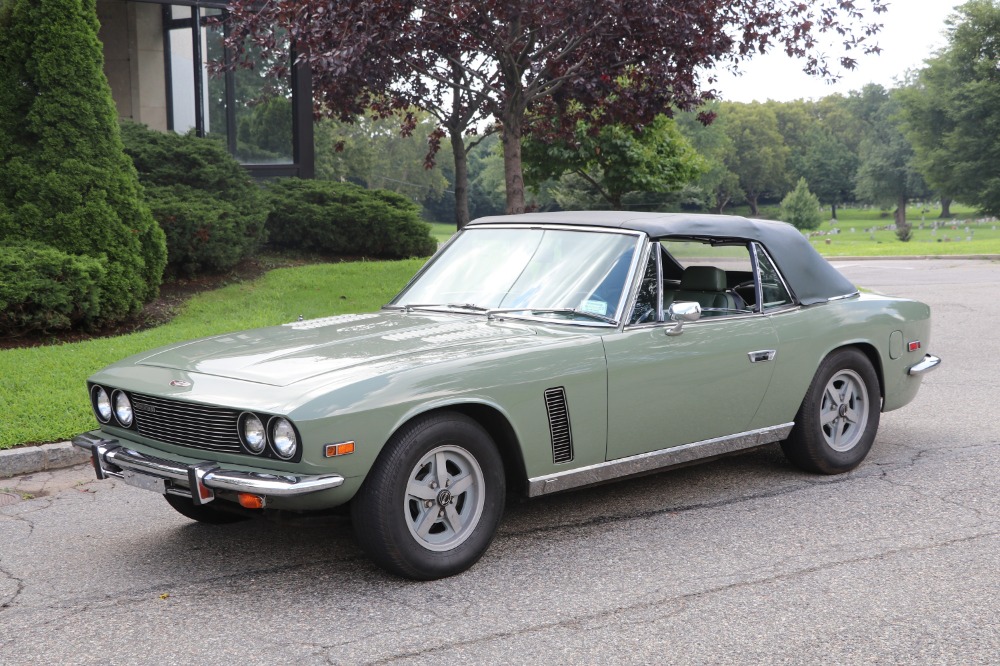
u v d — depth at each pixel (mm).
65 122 10742
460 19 12297
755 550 4586
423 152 115938
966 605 3893
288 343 4645
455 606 3936
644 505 5336
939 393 8508
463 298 5234
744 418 5375
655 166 21625
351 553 4625
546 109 15242
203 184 14625
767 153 150625
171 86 19484
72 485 5961
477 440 4285
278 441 3836
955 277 22016
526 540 4762
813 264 5902
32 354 8680
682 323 5020
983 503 5297
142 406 4355
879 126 144875
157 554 4668
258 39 12828
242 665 3430
